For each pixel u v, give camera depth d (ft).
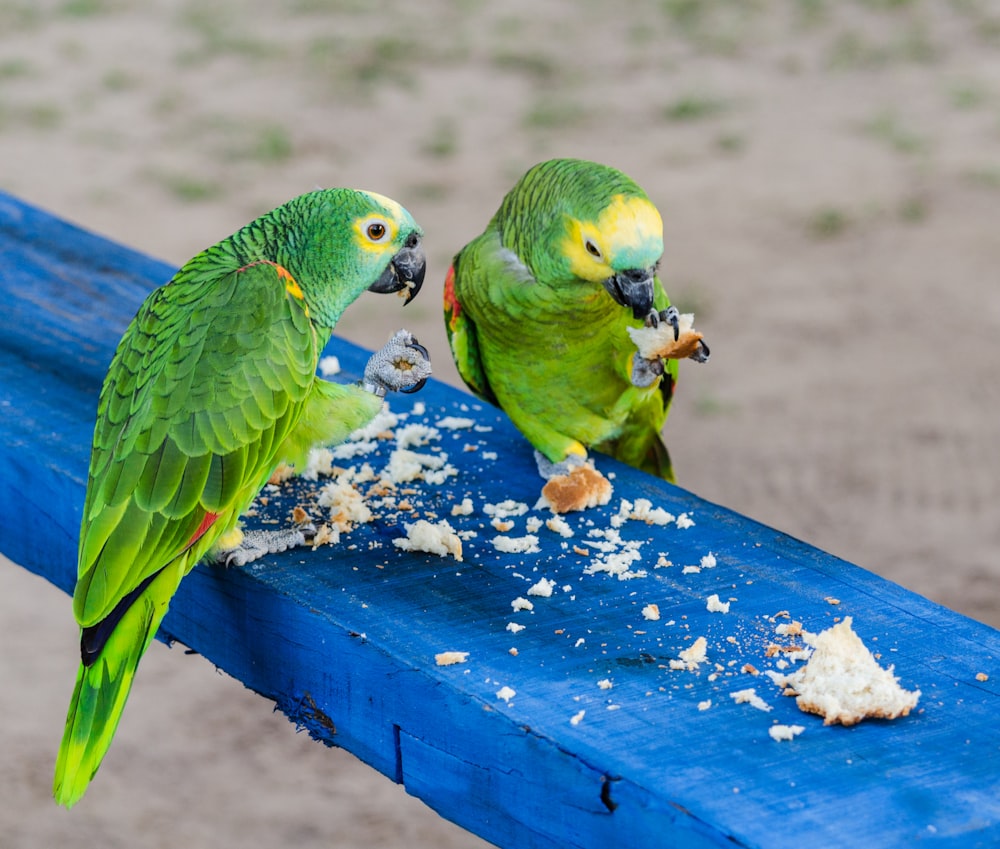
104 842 20.93
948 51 60.64
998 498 29.14
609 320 13.96
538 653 10.14
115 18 66.85
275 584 11.23
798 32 63.87
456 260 14.98
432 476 13.60
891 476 30.12
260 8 68.80
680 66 59.67
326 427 12.21
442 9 68.54
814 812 8.30
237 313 11.42
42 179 47.73
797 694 9.55
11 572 28.99
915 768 8.74
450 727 9.72
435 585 11.23
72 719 10.04
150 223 43.88
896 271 40.52
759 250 42.14
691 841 8.27
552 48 62.23
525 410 14.43
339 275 12.77
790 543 11.96
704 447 31.45
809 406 33.17
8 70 59.21
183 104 55.42
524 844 9.35
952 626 10.50
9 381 14.76
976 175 47.19
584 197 13.16
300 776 22.76
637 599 11.00
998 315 37.70
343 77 58.44
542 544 12.03
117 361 11.80
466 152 50.11
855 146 50.24
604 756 8.82
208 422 10.98
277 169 48.62
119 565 10.43
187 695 24.90
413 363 12.42
